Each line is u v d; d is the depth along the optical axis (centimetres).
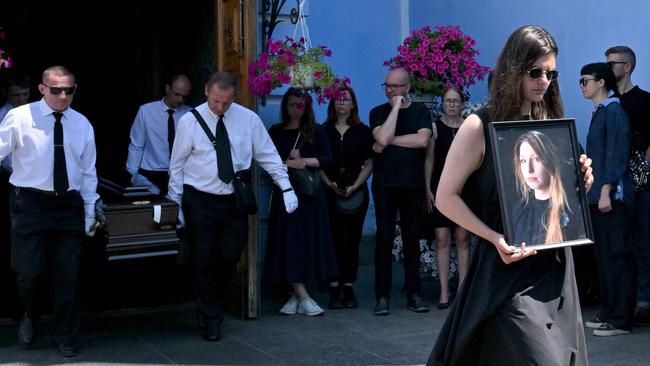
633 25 654
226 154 547
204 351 527
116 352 525
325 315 630
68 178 506
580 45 701
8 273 646
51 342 543
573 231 293
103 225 531
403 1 841
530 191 289
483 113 296
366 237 827
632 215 559
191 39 766
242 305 616
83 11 920
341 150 653
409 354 520
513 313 282
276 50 606
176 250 538
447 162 298
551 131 296
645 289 599
